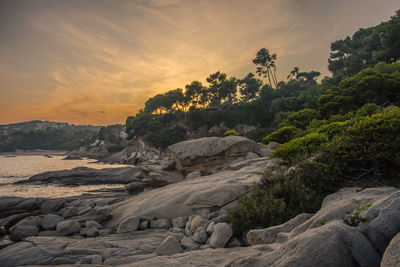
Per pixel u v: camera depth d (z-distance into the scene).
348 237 2.94
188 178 15.92
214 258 4.97
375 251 2.82
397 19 49.78
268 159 14.53
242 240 6.68
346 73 63.03
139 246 6.90
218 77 120.38
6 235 9.23
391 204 3.27
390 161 6.91
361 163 7.54
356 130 7.76
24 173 47.91
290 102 77.25
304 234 3.25
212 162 17.06
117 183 34.91
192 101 122.69
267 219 6.81
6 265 5.62
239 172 12.82
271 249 4.37
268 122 90.31
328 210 4.54
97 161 112.00
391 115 7.23
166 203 10.48
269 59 119.06
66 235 8.81
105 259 5.98
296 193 7.27
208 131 104.69
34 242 7.08
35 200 14.47
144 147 106.25
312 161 8.12
